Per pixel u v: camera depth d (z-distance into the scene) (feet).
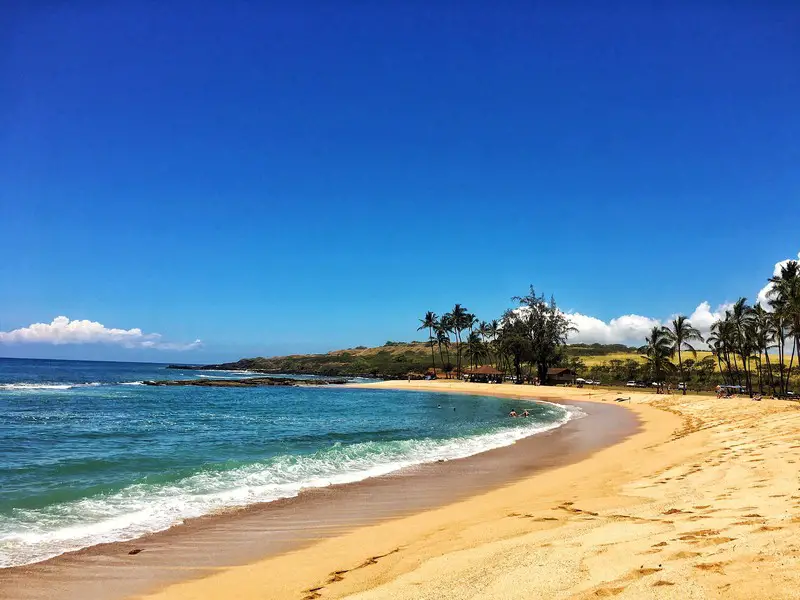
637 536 25.11
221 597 23.18
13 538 31.81
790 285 165.78
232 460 61.93
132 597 23.45
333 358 623.36
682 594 16.70
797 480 36.19
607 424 109.40
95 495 42.45
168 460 61.52
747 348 199.72
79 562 28.02
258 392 246.06
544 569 21.38
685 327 221.25
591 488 44.21
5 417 110.63
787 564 18.08
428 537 31.24
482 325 362.53
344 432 94.07
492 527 31.91
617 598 17.17
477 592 19.74
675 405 148.36
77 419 110.01
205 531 33.81
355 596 21.36
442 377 388.16
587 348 505.66
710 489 37.22
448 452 69.56
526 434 92.07
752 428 73.31
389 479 51.42
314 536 32.76
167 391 226.79
